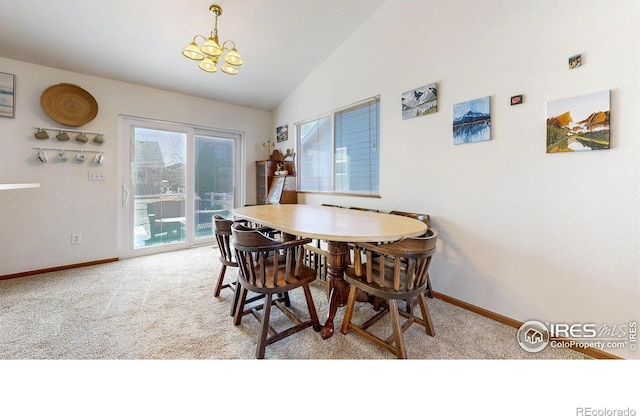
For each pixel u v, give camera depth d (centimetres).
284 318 198
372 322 174
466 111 207
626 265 143
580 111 154
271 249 151
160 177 371
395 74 262
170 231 383
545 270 171
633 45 137
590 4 149
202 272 297
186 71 326
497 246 194
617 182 144
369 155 300
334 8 266
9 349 155
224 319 194
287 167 426
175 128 381
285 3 250
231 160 442
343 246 188
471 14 202
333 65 334
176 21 251
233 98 409
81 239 309
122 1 226
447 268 226
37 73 278
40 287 249
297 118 405
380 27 273
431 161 234
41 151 281
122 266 315
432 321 192
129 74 319
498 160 191
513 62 181
